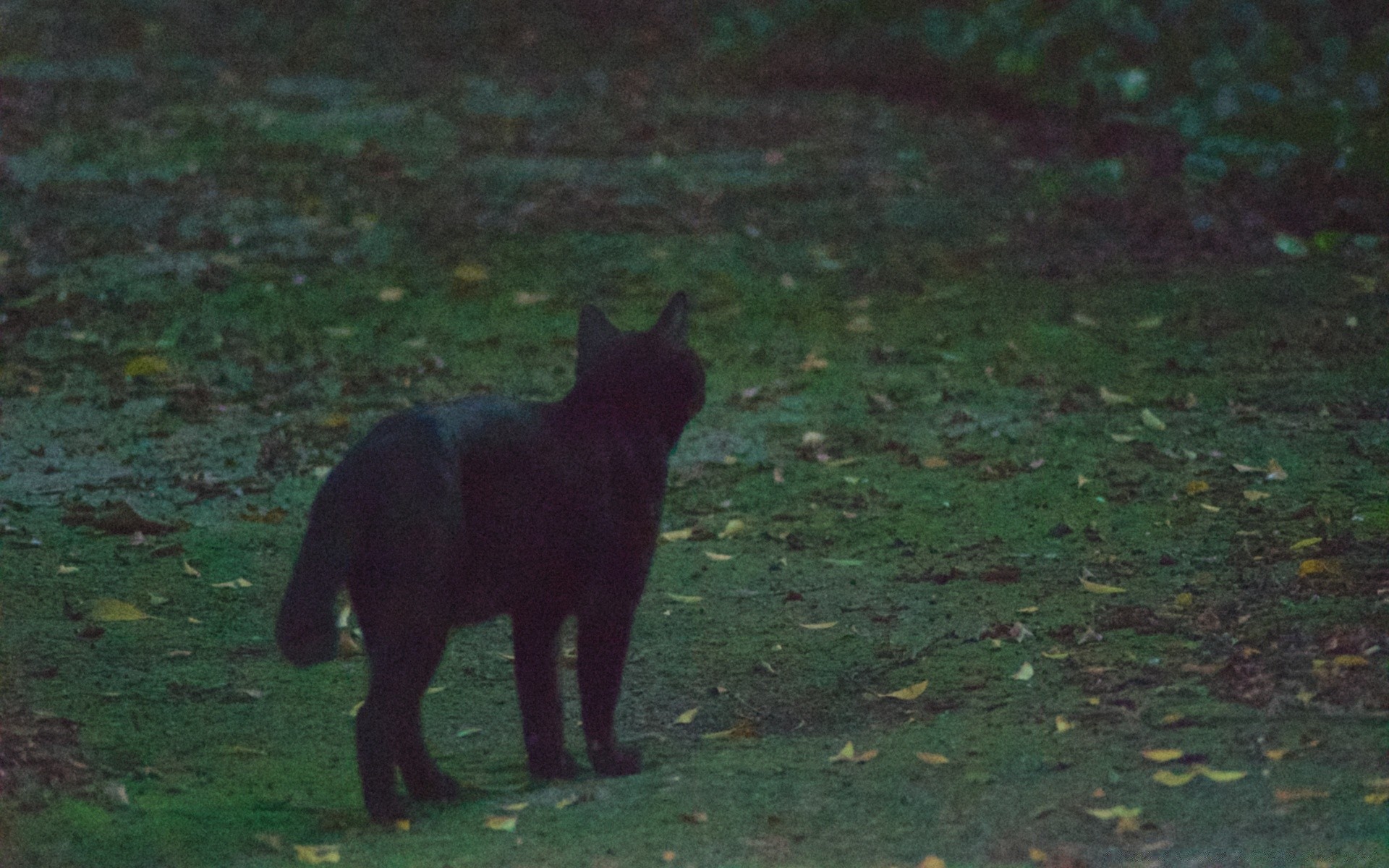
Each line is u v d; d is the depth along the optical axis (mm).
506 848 6438
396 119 23812
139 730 8320
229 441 13141
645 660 9281
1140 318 15898
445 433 6867
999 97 24062
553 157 21812
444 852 6426
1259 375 14117
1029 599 9836
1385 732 7070
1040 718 7863
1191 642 8781
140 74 26484
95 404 13945
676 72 26984
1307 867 5715
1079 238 18344
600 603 7414
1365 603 9062
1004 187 20156
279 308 16344
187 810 7148
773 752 7742
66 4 31016
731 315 16344
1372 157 19219
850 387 14391
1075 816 6441
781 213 19344
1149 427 12961
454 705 8781
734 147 22266
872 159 21500
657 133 22922
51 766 7617
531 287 17062
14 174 20469
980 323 15875
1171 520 11008
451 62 27938
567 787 7367
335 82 26484
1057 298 16547
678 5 30344
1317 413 13117
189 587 10375
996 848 6184
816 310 16469
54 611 9938
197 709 8648
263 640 9641
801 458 12734
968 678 8641
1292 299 16109
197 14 30594
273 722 8500
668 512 11789
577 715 8648
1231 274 16984
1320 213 18594
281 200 19734
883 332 15828
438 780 7266
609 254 17969
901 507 11672
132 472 12469
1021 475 12133
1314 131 19875
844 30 26672
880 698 8500
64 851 6539
